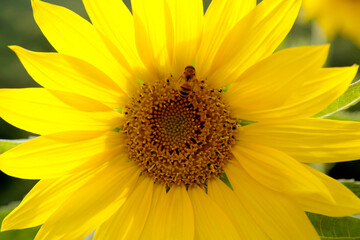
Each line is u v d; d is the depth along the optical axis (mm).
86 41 266
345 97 279
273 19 265
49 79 264
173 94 291
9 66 601
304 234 261
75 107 268
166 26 270
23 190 471
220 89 289
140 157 290
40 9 258
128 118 291
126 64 279
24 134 499
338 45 446
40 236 260
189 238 272
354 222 275
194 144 290
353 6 383
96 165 280
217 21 271
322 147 272
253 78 272
